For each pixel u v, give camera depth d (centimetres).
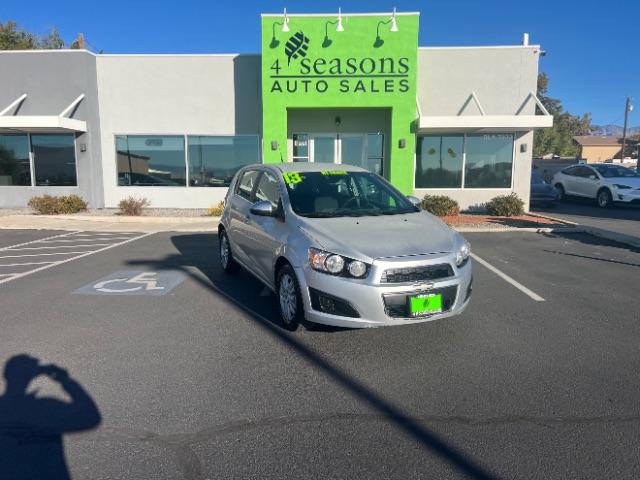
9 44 3148
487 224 1296
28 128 1530
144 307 600
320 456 302
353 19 1420
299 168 629
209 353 457
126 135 1662
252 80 1620
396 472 287
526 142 1562
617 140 7669
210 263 859
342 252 449
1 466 289
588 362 438
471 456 302
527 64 1541
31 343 480
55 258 903
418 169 1590
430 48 1541
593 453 304
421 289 442
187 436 322
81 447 309
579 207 1955
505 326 531
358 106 1459
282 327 527
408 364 434
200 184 1680
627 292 666
